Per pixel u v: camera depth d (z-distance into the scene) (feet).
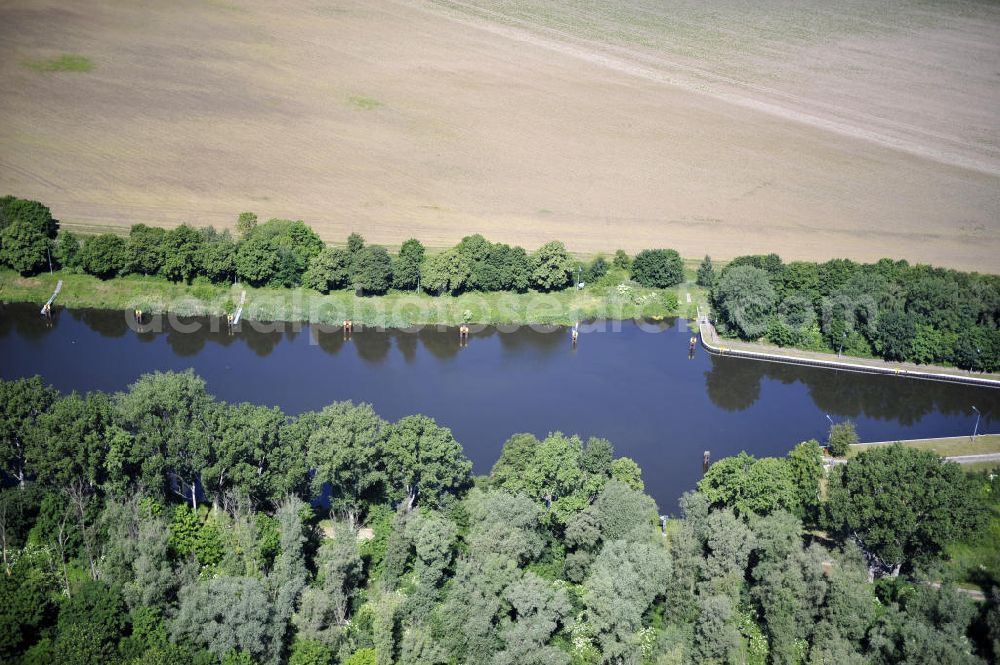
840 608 614.75
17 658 581.94
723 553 649.20
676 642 606.14
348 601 631.56
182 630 579.48
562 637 620.08
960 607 607.37
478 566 631.56
